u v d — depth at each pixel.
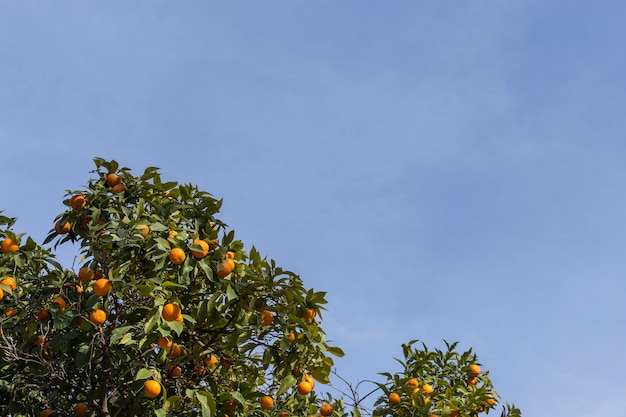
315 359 7.97
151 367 7.12
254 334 7.89
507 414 10.08
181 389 7.76
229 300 7.72
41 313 7.69
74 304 7.17
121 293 6.95
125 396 7.57
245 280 7.83
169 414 6.97
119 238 7.18
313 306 7.84
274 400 8.44
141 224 7.42
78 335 7.56
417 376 9.88
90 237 7.43
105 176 8.08
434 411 9.23
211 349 7.98
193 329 7.68
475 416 9.77
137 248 7.43
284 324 7.72
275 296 7.82
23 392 8.07
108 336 7.29
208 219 8.09
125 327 6.99
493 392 10.06
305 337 7.76
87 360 7.18
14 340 7.82
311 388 7.95
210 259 7.40
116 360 7.68
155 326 6.84
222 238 7.69
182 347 7.78
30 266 7.99
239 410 7.66
